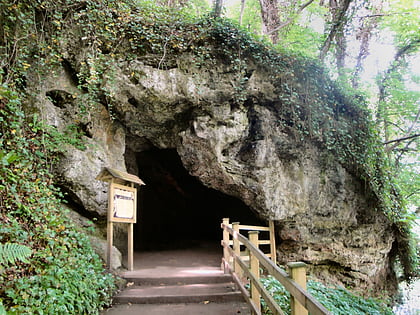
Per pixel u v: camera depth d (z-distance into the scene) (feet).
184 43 23.31
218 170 25.43
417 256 33.32
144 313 14.06
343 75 30.58
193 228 45.21
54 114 20.35
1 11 17.83
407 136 38.52
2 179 13.55
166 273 19.53
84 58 21.26
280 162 26.37
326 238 28.09
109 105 22.17
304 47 36.35
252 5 42.04
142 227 37.42
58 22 19.93
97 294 14.19
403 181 38.65
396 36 37.17
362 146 28.55
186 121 25.52
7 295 10.02
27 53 19.25
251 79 25.03
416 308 33.17
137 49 22.85
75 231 17.11
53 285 11.69
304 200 26.71
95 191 21.09
